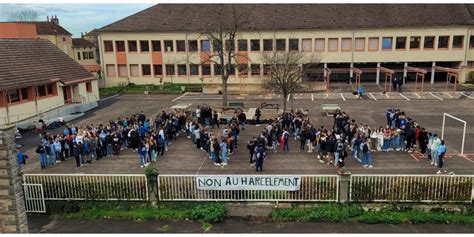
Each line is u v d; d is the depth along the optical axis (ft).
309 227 43.11
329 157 60.54
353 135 67.62
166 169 59.82
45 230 44.19
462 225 42.88
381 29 150.51
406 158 62.34
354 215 44.75
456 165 58.80
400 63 156.04
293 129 78.02
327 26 152.05
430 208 45.50
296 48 155.63
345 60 155.22
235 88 149.07
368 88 142.92
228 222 45.03
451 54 150.71
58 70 112.37
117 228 44.04
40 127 89.20
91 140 64.28
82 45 227.61
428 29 148.77
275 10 162.30
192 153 67.72
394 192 45.96
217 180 47.21
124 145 72.18
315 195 46.78
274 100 123.65
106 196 48.93
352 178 46.11
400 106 107.65
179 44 160.66
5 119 89.71
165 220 45.50
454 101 114.11
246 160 63.21
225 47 140.36
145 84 165.48
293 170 57.77
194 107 114.73
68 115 103.35
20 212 37.19
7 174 35.96
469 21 146.92
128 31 160.45
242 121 83.05
